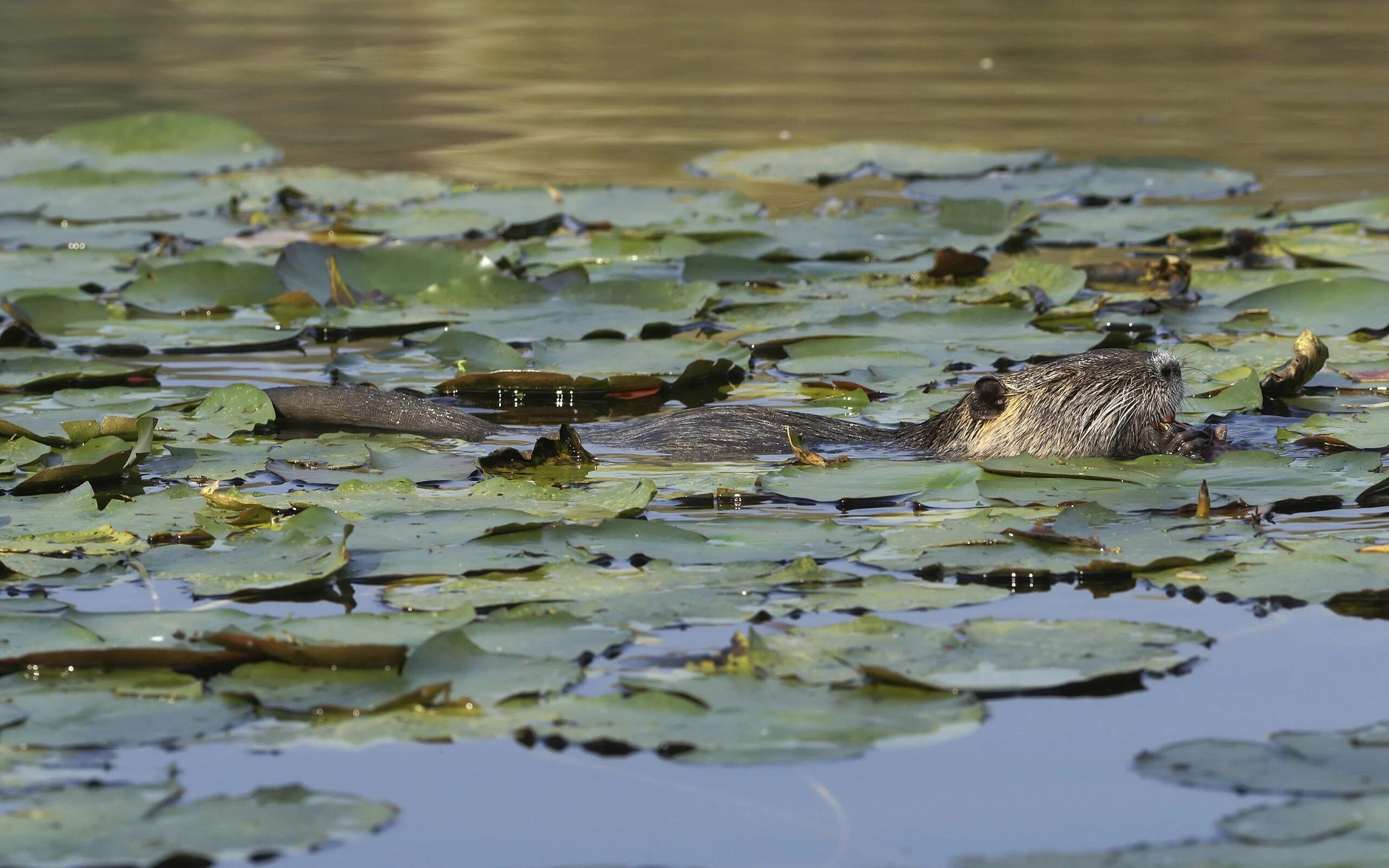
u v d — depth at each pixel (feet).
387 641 23.29
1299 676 22.49
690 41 103.96
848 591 25.62
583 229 63.05
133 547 28.27
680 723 20.70
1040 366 39.73
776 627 24.14
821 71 93.25
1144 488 31.32
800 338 46.14
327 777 19.85
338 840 17.72
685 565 26.99
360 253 54.39
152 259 55.42
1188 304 50.60
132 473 33.60
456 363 44.57
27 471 34.06
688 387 43.73
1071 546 27.48
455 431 38.63
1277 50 96.48
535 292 51.16
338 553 26.12
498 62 97.14
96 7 114.73
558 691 21.70
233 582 26.02
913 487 32.17
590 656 23.07
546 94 88.02
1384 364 42.55
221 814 18.34
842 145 73.61
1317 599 24.77
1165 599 25.64
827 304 50.42
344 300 50.85
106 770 19.70
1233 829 17.70
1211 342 45.80
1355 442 34.94
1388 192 65.51
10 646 23.12
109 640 23.34
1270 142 75.10
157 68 93.09
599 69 95.25
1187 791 19.26
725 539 28.35
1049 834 18.39
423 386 42.88
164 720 20.97
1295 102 82.23
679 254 57.41
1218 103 82.94
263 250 57.98
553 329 47.62
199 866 17.25
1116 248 60.44
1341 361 43.21
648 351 44.88
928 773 19.89
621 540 28.17
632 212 63.72
